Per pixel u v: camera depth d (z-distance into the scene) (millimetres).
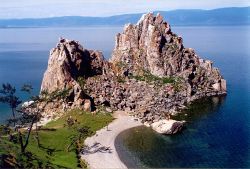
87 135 170875
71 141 157625
